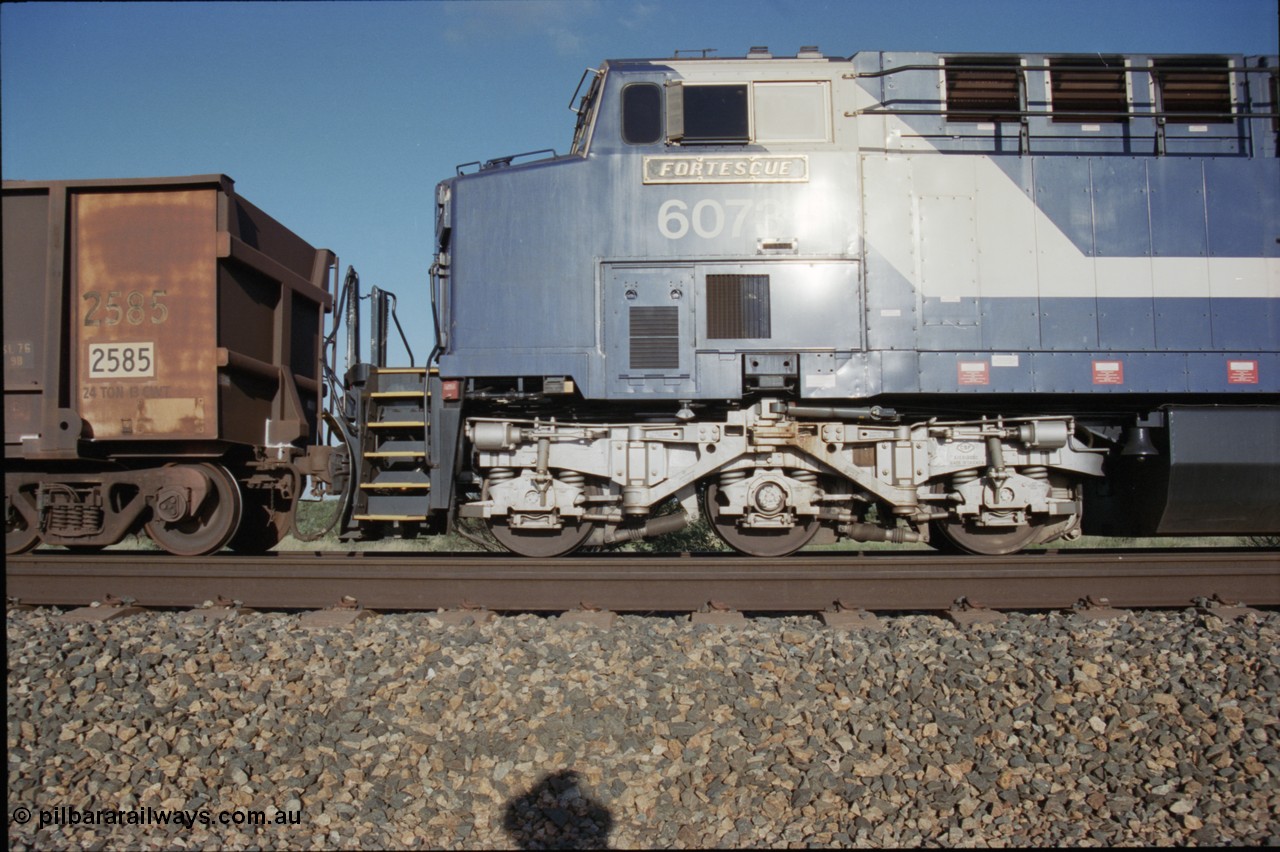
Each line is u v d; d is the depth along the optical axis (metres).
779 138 6.63
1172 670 4.65
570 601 6.08
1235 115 6.48
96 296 6.63
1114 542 13.98
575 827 3.55
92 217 6.66
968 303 6.53
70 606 6.29
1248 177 6.71
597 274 6.55
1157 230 6.64
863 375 6.45
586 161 6.64
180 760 3.96
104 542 6.94
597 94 6.96
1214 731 4.06
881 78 6.70
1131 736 4.09
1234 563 6.19
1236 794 3.64
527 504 6.82
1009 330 6.52
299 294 8.25
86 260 6.64
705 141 6.61
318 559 6.37
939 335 6.49
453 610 5.88
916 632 5.27
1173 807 3.57
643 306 6.54
